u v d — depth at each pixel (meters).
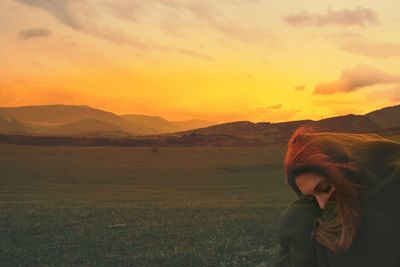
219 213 31.66
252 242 18.23
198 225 24.89
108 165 157.75
